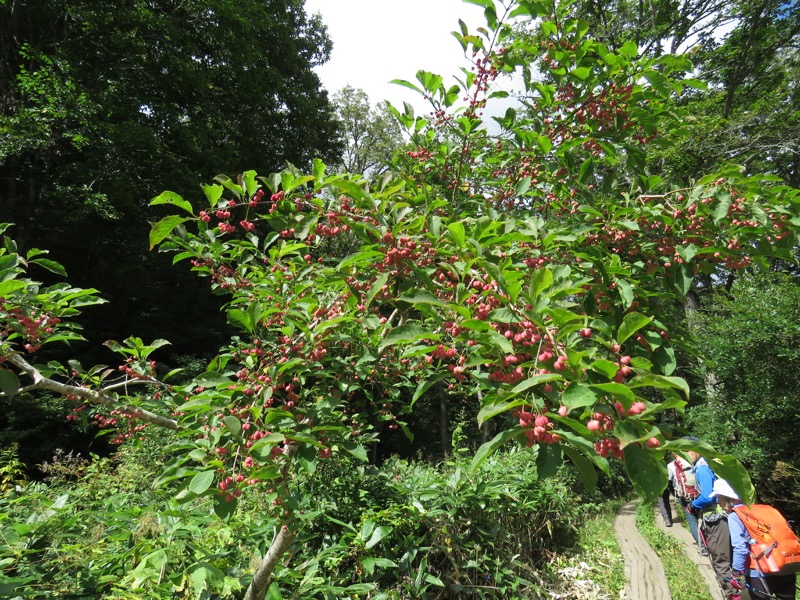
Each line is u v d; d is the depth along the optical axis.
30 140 8.71
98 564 2.79
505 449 7.46
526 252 2.38
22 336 2.20
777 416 7.96
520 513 4.96
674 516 7.83
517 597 3.94
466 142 3.37
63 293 2.26
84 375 2.64
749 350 8.31
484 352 1.45
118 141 10.03
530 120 3.28
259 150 14.49
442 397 12.52
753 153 10.37
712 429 8.59
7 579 2.27
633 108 2.88
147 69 11.63
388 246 2.00
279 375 2.00
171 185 11.17
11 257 2.07
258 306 2.12
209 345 12.63
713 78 13.48
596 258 2.19
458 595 3.78
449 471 5.67
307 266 2.88
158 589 2.53
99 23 10.98
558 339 1.26
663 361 2.03
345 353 2.74
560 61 2.91
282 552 2.37
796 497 7.87
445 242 2.15
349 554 3.47
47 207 10.95
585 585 4.62
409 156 3.69
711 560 4.57
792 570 3.81
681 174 10.45
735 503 4.19
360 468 4.40
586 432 1.09
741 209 2.28
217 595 2.75
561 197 3.37
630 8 13.70
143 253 12.67
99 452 8.88
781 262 11.34
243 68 13.39
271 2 15.59
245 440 1.83
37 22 11.16
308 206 2.40
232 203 2.34
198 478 1.61
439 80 3.12
